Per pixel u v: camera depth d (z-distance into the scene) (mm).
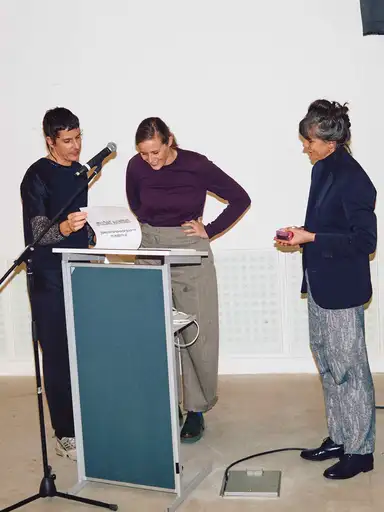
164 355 2740
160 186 3281
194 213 3352
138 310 2744
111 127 4238
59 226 2990
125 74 4176
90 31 4160
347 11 3945
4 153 4352
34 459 3344
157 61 4137
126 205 4309
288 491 2918
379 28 3859
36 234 3025
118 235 2756
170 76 4141
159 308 2707
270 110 4094
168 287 2674
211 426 3629
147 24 4109
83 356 2889
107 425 2910
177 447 2807
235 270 4273
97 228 2742
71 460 3324
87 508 2859
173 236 3320
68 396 3293
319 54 4004
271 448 3328
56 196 3152
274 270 4238
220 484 3016
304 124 2816
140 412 2836
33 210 3121
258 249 4234
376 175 4059
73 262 2873
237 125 4133
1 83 4281
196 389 3420
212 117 4148
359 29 3953
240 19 4035
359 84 4004
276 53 4035
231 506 2828
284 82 4059
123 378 2832
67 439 3369
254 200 4188
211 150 4180
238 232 4238
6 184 4379
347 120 2809
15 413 3924
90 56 4184
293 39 4012
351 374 2939
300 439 3410
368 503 2785
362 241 2777
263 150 4137
